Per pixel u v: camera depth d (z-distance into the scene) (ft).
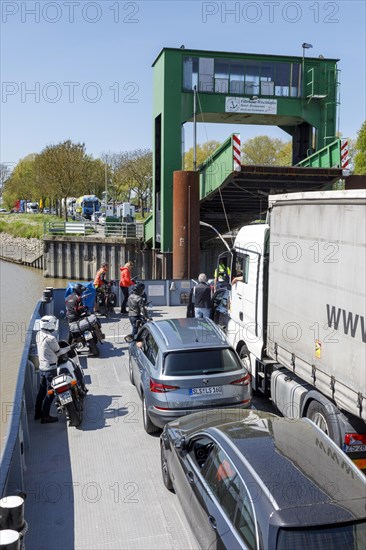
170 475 20.40
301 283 24.26
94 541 18.21
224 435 16.76
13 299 115.14
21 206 272.72
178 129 79.87
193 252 75.05
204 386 24.82
